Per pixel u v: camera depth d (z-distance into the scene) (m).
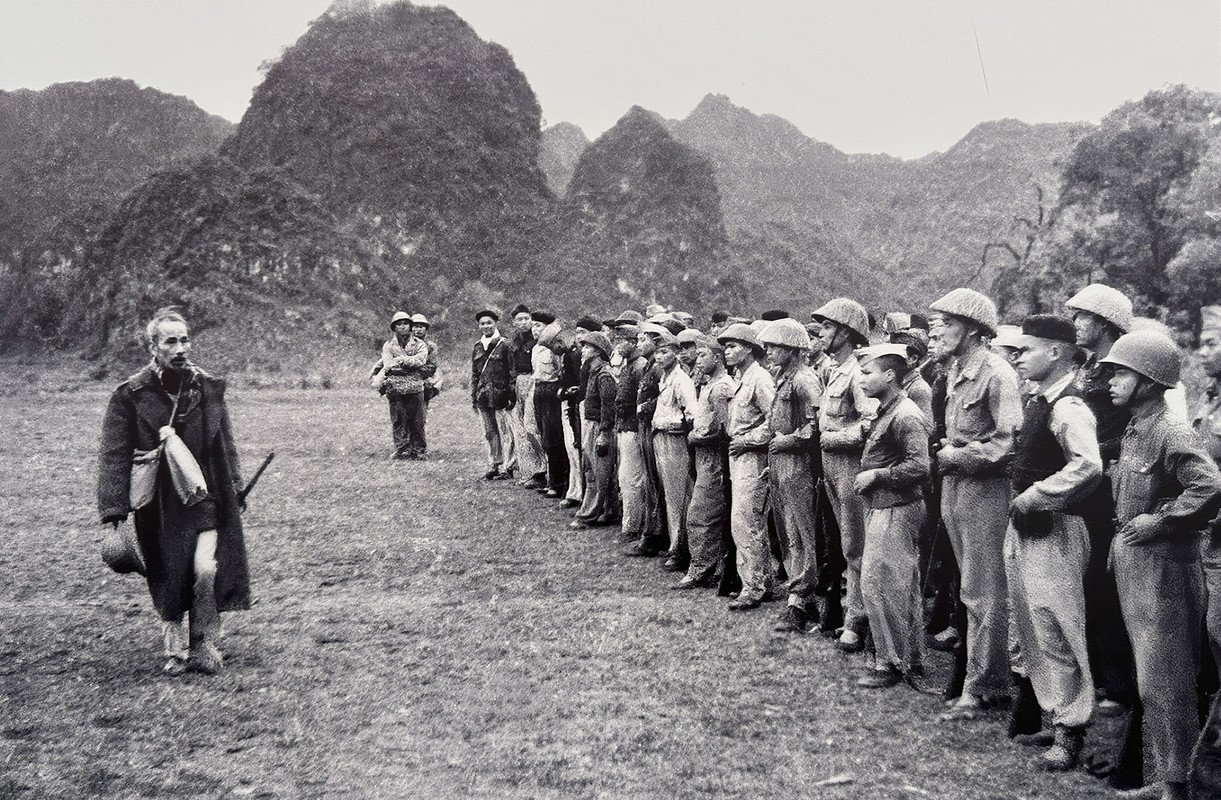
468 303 84.88
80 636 7.38
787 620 7.57
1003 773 4.91
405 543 10.92
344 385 59.94
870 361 6.17
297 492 14.46
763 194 151.88
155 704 5.89
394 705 5.92
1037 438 5.29
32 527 11.88
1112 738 5.41
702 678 6.41
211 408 6.64
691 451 9.08
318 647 7.13
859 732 5.47
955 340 5.94
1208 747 4.43
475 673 6.53
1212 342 5.54
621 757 5.14
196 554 6.47
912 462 6.02
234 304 72.88
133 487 6.35
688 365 9.76
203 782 4.80
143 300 71.88
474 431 24.88
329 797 4.65
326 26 101.12
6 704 5.89
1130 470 4.91
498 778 4.88
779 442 7.52
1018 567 5.29
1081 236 44.62
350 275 79.94
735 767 5.00
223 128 126.50
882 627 6.22
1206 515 4.57
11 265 99.38
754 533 8.19
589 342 11.73
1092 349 5.59
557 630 7.55
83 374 65.56
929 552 7.34
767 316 10.10
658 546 10.34
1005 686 5.79
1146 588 4.68
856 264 128.62
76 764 5.00
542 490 14.64
